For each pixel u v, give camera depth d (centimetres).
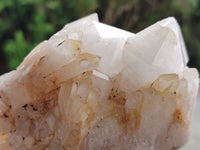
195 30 64
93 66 14
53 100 15
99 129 15
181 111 15
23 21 60
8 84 15
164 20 15
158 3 57
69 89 14
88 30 15
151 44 14
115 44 14
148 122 15
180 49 15
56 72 14
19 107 15
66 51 14
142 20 57
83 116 14
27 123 15
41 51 15
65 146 15
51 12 59
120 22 57
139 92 14
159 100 15
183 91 15
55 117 15
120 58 14
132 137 15
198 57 61
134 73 14
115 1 56
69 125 14
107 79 14
